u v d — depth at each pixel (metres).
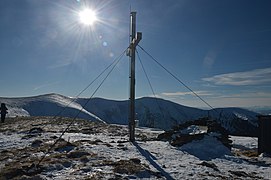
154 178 13.71
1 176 13.19
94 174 13.55
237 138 39.25
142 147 22.08
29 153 19.12
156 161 17.58
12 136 29.62
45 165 14.96
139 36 22.94
